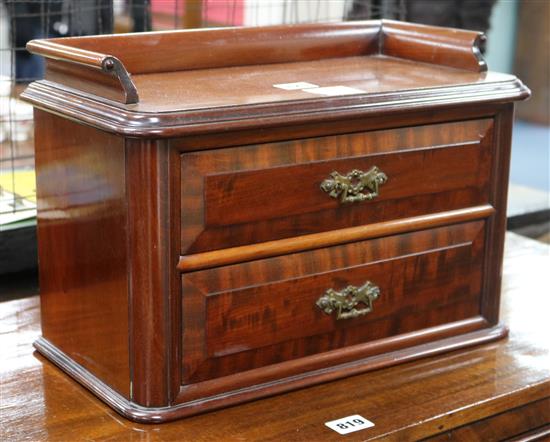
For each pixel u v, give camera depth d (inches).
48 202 58.7
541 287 74.4
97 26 78.3
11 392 56.6
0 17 81.4
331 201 56.3
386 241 59.4
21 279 76.2
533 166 119.5
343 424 53.8
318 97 54.4
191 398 54.3
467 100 58.7
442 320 63.1
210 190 52.1
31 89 57.4
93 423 53.4
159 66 61.9
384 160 57.7
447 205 61.2
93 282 55.5
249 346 55.7
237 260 54.1
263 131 52.9
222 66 64.5
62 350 60.2
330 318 58.3
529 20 109.8
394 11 88.6
